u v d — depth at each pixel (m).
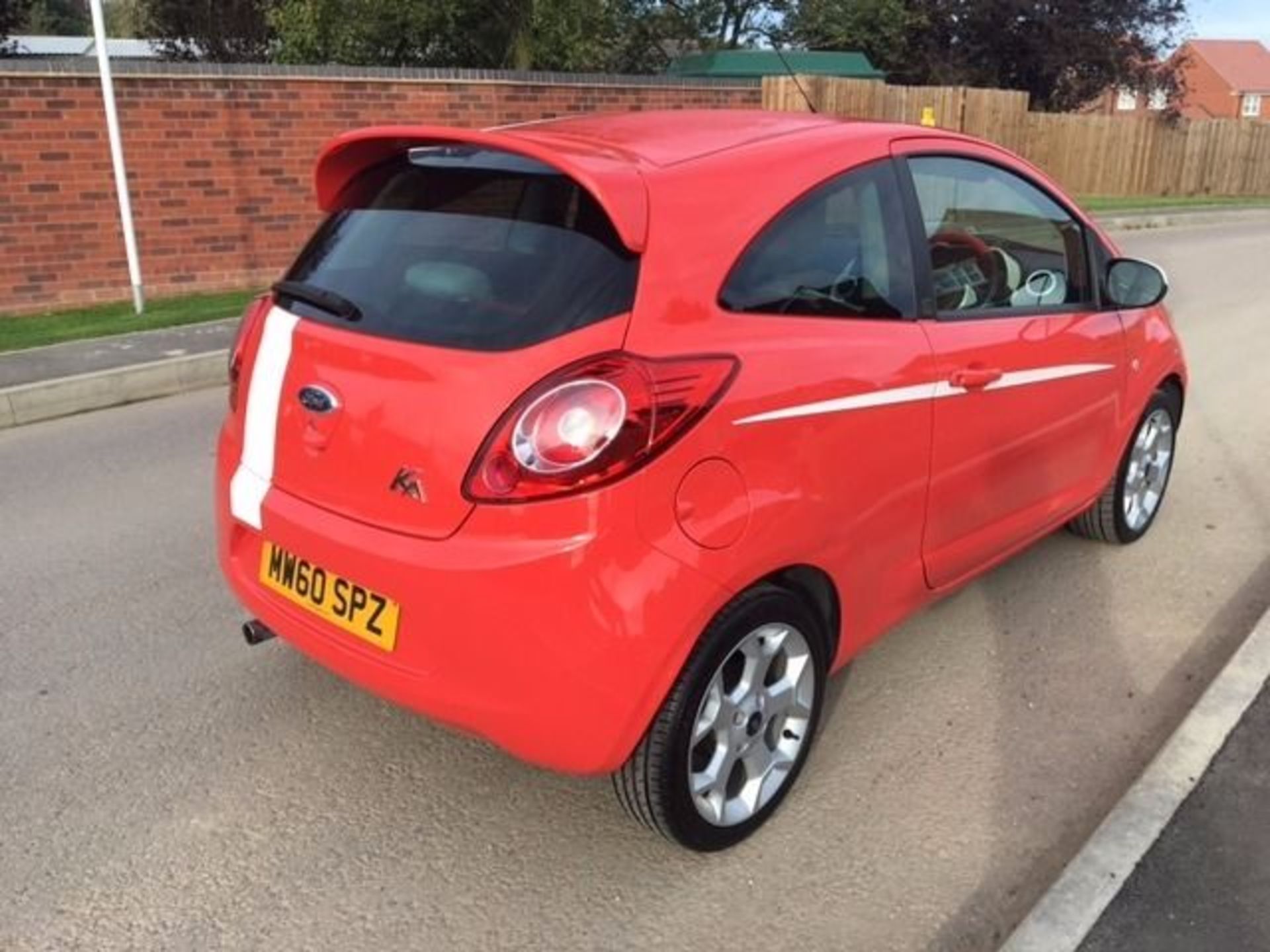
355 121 11.54
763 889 2.87
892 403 3.13
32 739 3.48
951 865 2.96
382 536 2.74
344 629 2.83
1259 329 10.40
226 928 2.71
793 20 25.33
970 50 28.58
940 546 3.52
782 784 3.12
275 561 3.05
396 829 3.09
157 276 10.74
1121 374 4.43
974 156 3.75
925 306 3.37
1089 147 25.80
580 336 2.57
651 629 2.55
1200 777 3.22
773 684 3.03
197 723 3.58
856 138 3.32
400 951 2.65
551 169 2.84
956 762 3.42
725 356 2.69
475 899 2.82
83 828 3.07
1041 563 4.86
